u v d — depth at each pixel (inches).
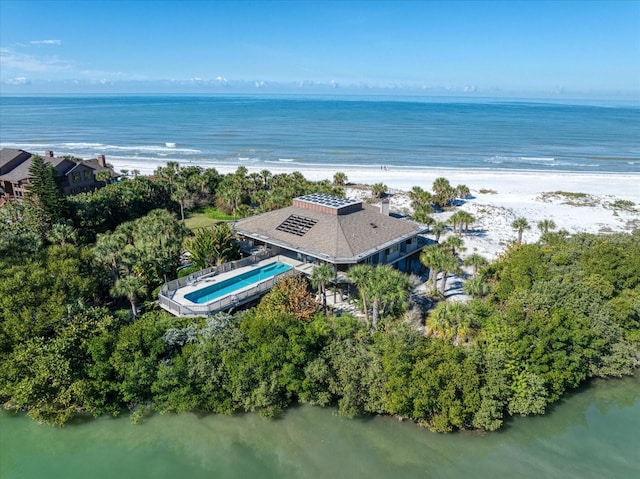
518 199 3341.5
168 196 2815.0
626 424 1153.4
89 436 1105.4
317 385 1136.8
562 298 1305.4
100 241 1625.2
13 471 1008.2
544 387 1125.7
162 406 1136.8
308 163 4840.1
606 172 4439.0
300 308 1343.5
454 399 1055.0
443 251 1608.0
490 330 1189.1
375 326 1299.2
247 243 1984.5
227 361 1116.5
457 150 5890.8
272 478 984.9
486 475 994.1
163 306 1471.5
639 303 1298.0
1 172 2719.0
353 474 995.9
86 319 1202.6
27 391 1051.9
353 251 1617.9
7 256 1450.5
